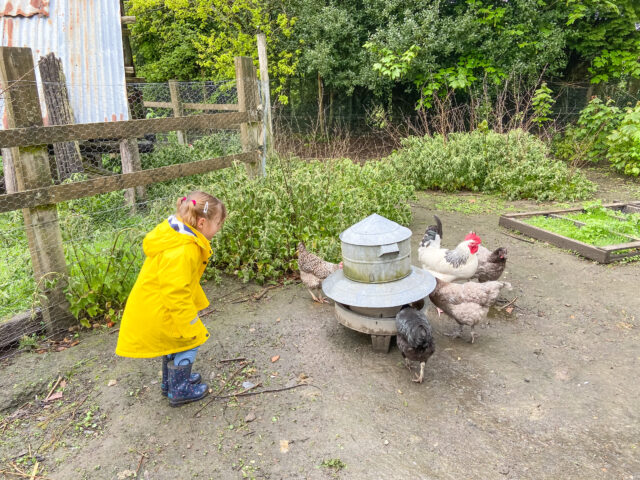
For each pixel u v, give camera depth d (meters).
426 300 4.16
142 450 2.86
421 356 3.31
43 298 4.07
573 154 11.38
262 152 6.24
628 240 6.08
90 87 7.46
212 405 3.26
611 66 12.57
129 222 6.20
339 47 13.93
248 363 3.74
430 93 11.94
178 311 2.84
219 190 5.36
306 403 3.25
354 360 3.75
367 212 6.13
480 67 12.66
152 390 3.43
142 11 14.96
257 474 2.65
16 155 3.70
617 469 2.63
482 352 3.86
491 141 9.41
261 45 8.78
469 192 9.62
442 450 2.80
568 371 3.57
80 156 7.21
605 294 4.84
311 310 4.59
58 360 3.80
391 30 11.92
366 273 3.63
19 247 5.27
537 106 11.49
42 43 7.66
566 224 6.97
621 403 3.19
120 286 4.40
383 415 3.11
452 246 6.36
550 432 2.94
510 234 6.84
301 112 15.52
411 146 10.39
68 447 2.91
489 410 3.15
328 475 2.63
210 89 12.83
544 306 4.64
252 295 4.92
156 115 11.88
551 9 12.52
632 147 10.03
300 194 5.69
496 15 11.84
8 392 3.38
